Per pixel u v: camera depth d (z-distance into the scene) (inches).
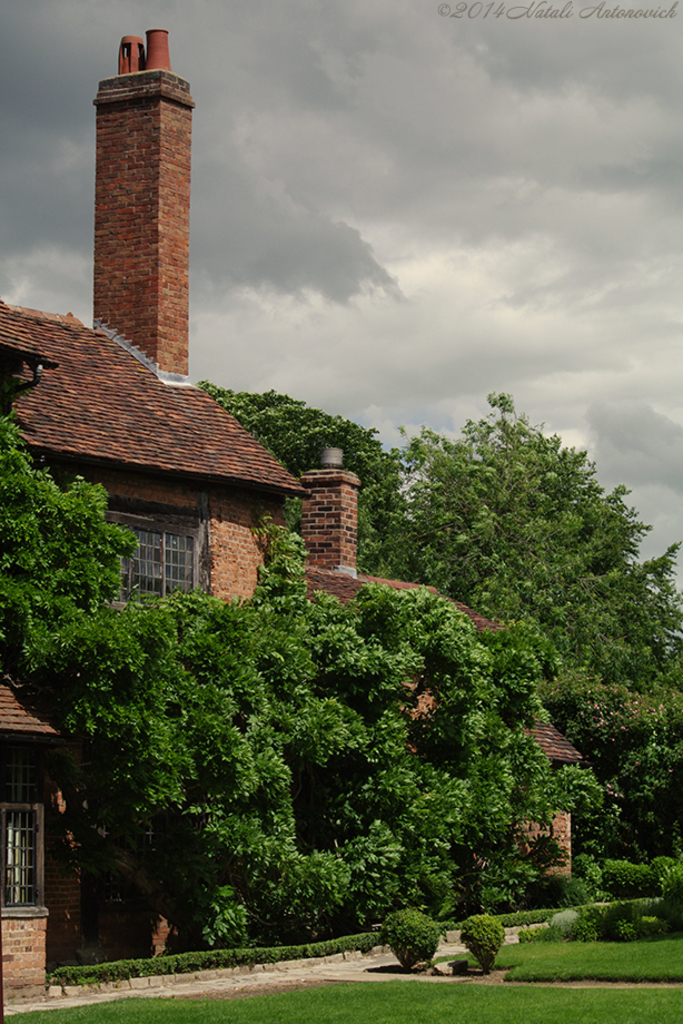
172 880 677.3
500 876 892.6
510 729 935.7
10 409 689.6
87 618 590.2
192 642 685.9
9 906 580.7
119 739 599.5
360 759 788.6
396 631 803.4
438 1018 466.9
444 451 1907.0
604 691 1254.9
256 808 692.7
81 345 869.2
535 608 1712.6
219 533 820.6
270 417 1910.7
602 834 1207.6
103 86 926.4
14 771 593.6
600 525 1961.1
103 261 918.4
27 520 597.9
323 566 1117.7
